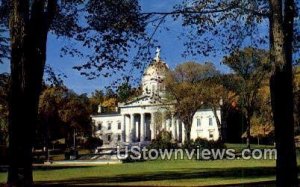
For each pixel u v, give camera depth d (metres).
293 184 14.09
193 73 86.19
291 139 14.24
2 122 56.94
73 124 85.25
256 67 47.66
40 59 15.23
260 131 82.94
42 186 23.25
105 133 147.38
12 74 15.16
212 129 129.38
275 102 14.34
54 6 15.63
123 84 18.22
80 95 95.69
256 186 21.75
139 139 138.25
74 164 60.59
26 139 14.95
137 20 16.84
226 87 85.62
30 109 15.03
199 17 16.75
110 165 55.66
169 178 30.77
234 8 16.19
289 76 14.30
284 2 14.52
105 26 17.56
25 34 15.02
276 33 14.27
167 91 86.50
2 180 31.86
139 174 36.19
